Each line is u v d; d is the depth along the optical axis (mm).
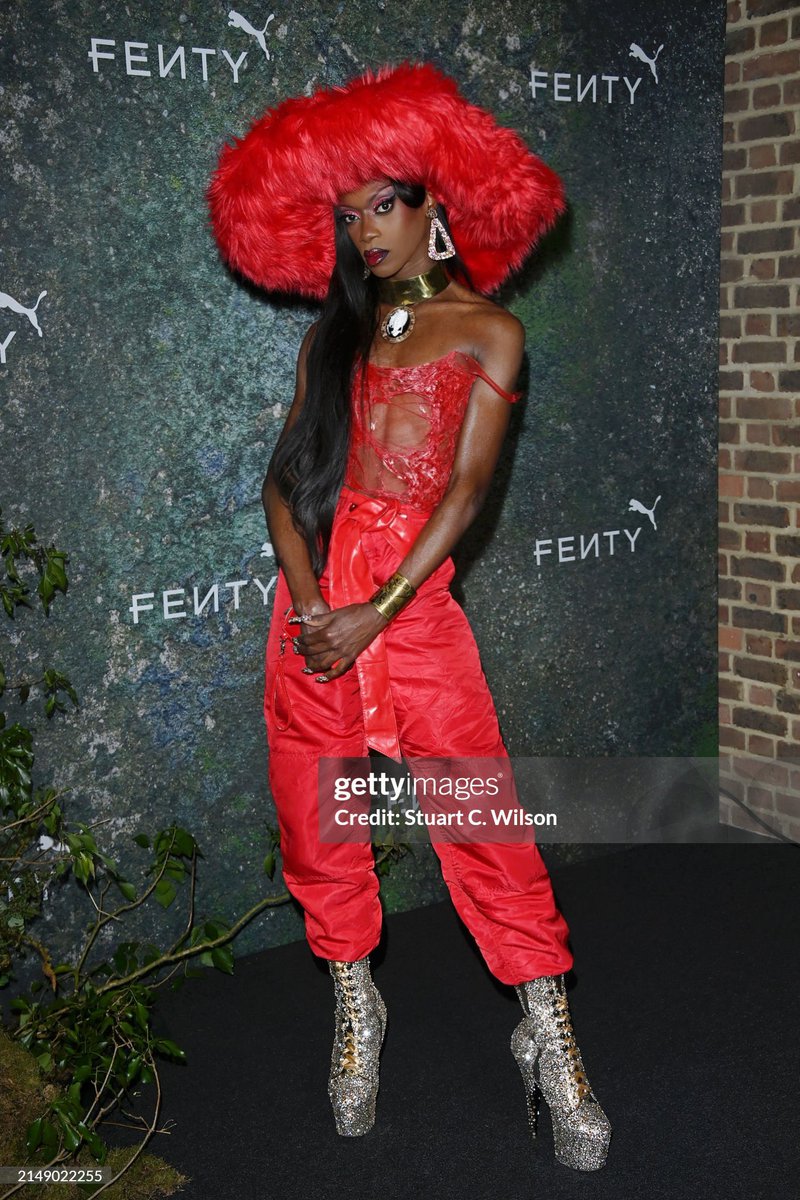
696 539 3480
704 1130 2152
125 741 2652
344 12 2660
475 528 3049
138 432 2561
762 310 3301
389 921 3062
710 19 3236
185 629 2689
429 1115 2252
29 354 2406
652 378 3303
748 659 3504
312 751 2096
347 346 2064
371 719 2057
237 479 2705
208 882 2812
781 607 3389
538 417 3111
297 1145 2170
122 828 2674
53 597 2516
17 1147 2020
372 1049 2188
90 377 2482
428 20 2771
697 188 3293
